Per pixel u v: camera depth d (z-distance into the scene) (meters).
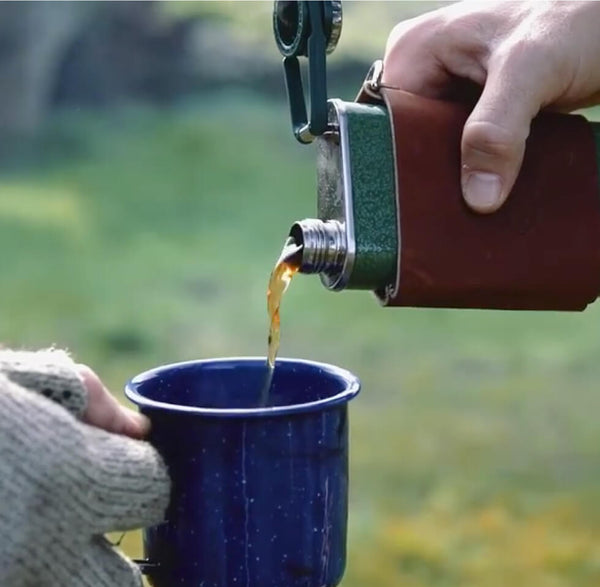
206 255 9.98
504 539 4.73
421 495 5.24
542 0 1.67
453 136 1.54
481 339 7.90
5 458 1.27
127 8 14.35
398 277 1.50
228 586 1.42
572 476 5.40
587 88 1.63
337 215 1.54
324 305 8.72
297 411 1.40
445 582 4.36
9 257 9.68
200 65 14.64
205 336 8.00
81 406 1.36
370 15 13.11
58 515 1.30
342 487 1.48
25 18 13.20
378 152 1.52
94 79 14.18
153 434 1.43
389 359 7.50
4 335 7.78
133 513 1.35
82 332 7.97
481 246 1.52
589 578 4.35
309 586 1.44
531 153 1.56
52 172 12.45
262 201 11.67
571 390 6.71
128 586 1.36
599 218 1.56
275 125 14.00
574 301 1.57
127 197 11.70
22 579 1.29
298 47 1.56
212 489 1.41
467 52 1.70
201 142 13.21
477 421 6.24
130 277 9.31
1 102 13.20
